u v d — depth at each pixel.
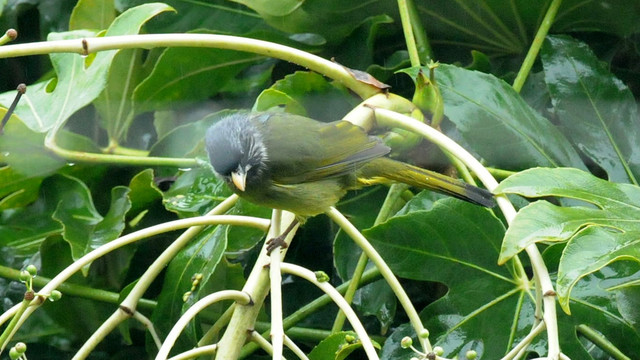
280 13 8.81
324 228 8.63
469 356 5.75
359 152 7.50
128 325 8.15
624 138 7.93
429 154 8.46
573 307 6.96
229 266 7.90
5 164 8.73
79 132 9.25
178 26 9.30
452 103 7.79
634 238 5.69
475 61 8.72
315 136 7.81
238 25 9.36
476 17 8.99
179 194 8.39
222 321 7.17
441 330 7.23
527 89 8.84
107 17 9.10
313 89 8.57
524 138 7.75
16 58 9.74
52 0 9.72
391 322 7.85
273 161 7.66
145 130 9.41
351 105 8.62
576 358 6.89
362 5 8.83
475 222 7.25
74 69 8.47
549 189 6.11
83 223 8.25
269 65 9.34
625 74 9.02
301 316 7.74
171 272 7.53
